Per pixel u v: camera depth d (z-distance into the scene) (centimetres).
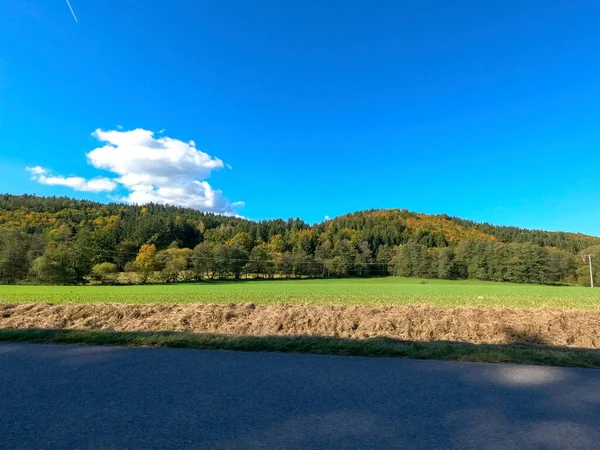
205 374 432
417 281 8950
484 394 373
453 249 10200
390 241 12469
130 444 276
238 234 11594
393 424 309
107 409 336
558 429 302
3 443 276
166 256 8106
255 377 422
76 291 3806
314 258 10631
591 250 8662
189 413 328
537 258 8581
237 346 557
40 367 456
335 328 1555
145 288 4662
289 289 4438
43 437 286
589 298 3080
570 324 1426
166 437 287
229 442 279
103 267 7062
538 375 431
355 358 500
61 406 342
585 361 484
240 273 9375
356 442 279
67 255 6700
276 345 559
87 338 597
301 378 419
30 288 4541
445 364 473
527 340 1341
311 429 300
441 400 358
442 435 291
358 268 10806
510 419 319
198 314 1730
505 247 9012
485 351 528
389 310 1783
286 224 15288
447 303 2552
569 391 382
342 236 13050
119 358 498
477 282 8806
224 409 337
